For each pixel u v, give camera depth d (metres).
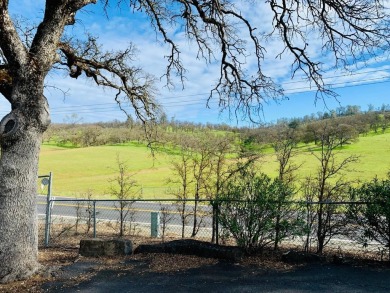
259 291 5.58
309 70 9.98
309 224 8.09
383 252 7.52
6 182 6.47
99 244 8.33
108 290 5.84
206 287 5.85
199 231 14.42
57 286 6.07
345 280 6.03
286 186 8.02
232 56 10.98
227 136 12.41
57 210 24.50
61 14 6.92
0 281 6.21
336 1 8.88
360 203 7.18
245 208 7.86
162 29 10.91
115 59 10.80
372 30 8.83
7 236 6.39
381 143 56.50
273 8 10.01
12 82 6.78
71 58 9.34
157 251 8.38
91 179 47.31
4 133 6.48
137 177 41.41
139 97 11.77
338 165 9.15
